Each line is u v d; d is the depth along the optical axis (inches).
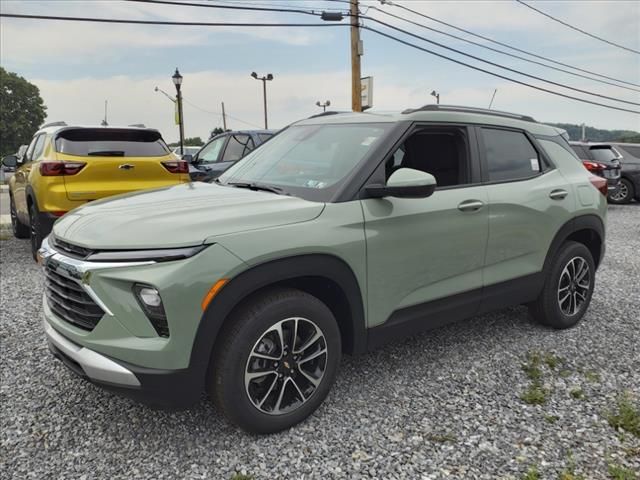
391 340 126.8
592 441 107.9
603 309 192.4
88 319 99.9
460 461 101.2
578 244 168.2
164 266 92.7
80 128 245.8
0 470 98.6
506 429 112.1
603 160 517.3
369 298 118.2
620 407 119.6
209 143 394.9
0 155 2561.5
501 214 142.9
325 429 111.7
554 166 165.6
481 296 142.9
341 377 135.3
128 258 93.6
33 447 105.7
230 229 99.5
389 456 102.7
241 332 100.4
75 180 236.5
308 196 117.2
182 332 93.4
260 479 96.1
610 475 96.9
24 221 299.6
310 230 106.9
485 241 139.9
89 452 104.3
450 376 136.3
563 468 99.0
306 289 116.6
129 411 119.1
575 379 135.6
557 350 153.6
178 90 659.4
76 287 100.3
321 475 97.2
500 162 149.6
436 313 133.0
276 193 122.6
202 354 95.8
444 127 138.4
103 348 96.1
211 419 115.7
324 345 113.0
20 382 132.9
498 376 136.7
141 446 106.2
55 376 136.3
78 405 121.9
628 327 173.8
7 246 314.8
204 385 100.0
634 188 548.7
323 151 133.6
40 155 252.8
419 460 101.5
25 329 169.0
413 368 140.8
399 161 135.1
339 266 111.0
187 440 108.0
